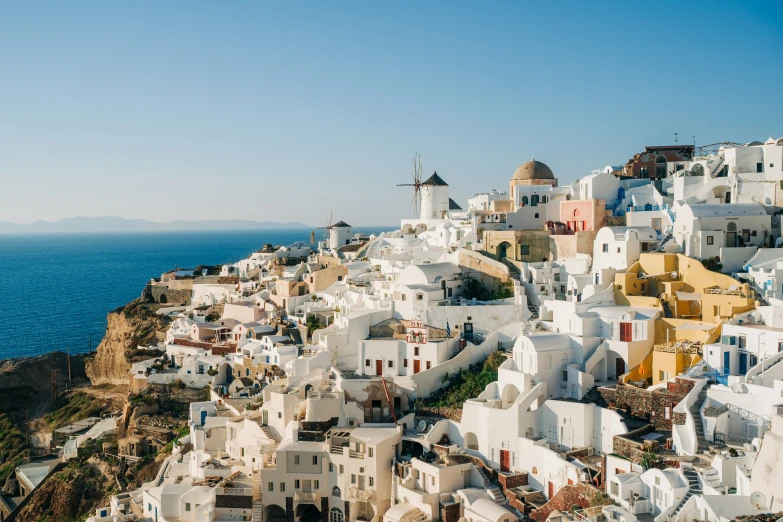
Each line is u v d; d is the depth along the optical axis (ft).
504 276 327.47
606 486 198.39
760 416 198.90
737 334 227.20
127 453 356.79
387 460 255.91
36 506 348.38
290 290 425.28
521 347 258.78
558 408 234.99
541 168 424.87
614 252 298.56
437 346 291.79
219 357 377.71
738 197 305.53
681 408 207.41
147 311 508.94
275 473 263.08
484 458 245.45
